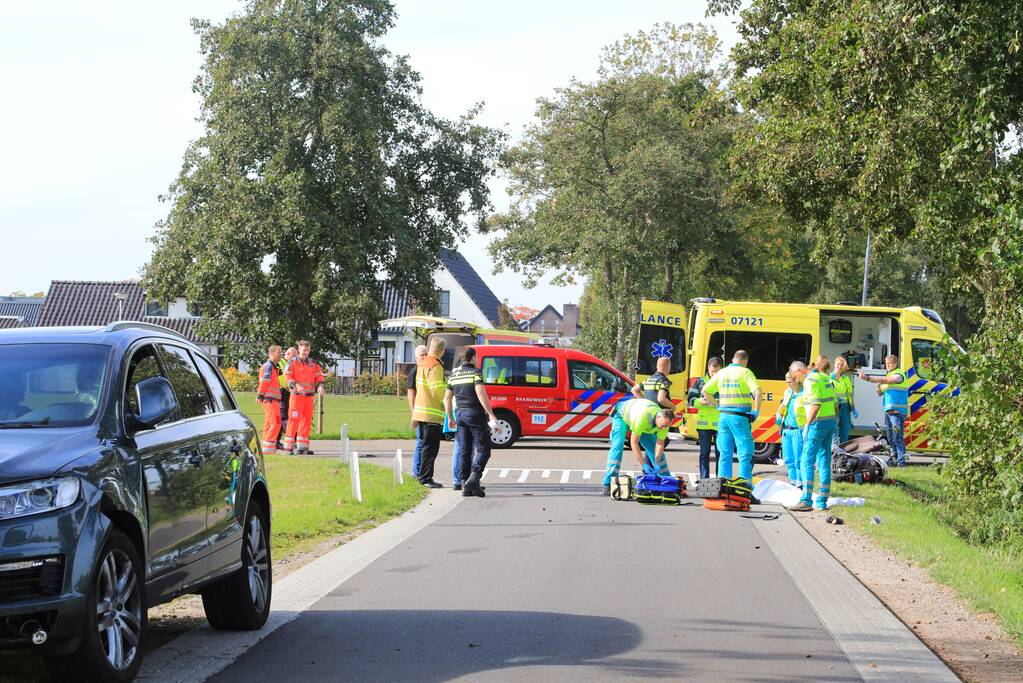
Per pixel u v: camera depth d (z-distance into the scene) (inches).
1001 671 323.6
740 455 733.3
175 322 3422.7
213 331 1780.3
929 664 319.0
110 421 293.1
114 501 272.8
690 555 520.7
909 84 824.3
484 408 780.6
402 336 3469.5
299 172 1697.8
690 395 1118.4
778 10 1237.1
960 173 882.1
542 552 525.7
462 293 3865.7
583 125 2341.3
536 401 1173.7
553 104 2353.6
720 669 310.5
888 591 449.7
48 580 253.4
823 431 710.5
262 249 1728.6
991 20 759.1
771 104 1170.6
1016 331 642.8
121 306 2022.6
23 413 293.6
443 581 450.0
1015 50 749.9
